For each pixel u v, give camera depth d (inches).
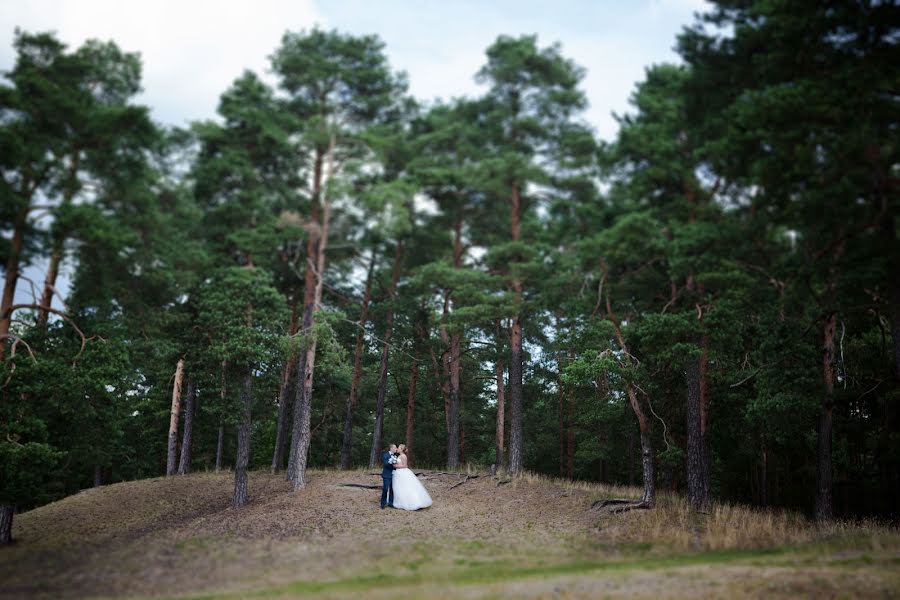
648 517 692.1
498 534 634.8
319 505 762.8
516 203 986.1
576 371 761.6
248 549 540.1
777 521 706.2
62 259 690.8
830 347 761.0
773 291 742.5
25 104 631.2
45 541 685.9
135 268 746.2
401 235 1054.4
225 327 866.8
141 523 793.6
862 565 457.1
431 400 1592.0
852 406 935.7
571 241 850.1
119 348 747.4
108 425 795.4
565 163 920.3
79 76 693.9
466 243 1119.0
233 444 1640.0
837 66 597.0
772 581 408.5
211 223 899.4
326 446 1640.0
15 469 622.5
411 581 436.8
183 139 887.7
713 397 948.0
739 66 696.4
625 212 783.1
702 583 408.2
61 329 748.0
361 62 1002.1
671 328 725.9
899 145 528.1
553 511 745.0
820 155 559.5
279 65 966.4
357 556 518.9
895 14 550.3
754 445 1087.0
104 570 471.8
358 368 1211.9
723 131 706.8
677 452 766.5
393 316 1267.2
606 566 483.5
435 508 759.7
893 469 976.9
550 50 985.5
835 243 618.5
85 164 689.0
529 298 1078.4
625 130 755.4
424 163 985.5
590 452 1352.1
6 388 647.8
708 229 676.7
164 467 1711.4
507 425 1610.5
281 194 936.9
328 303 1258.6
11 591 417.7
